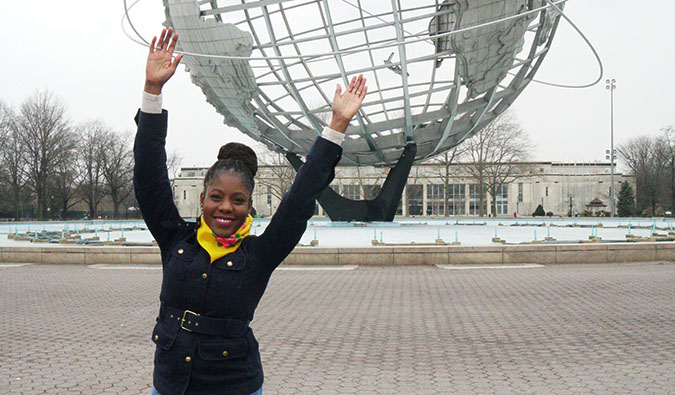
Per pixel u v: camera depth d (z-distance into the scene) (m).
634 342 8.14
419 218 71.25
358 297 12.31
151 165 3.05
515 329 9.09
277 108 28.75
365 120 29.89
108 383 6.36
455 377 6.55
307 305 11.41
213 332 2.88
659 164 92.12
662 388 6.07
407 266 17.78
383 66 23.47
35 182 76.12
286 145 32.38
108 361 7.30
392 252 17.89
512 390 6.06
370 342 8.30
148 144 3.03
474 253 18.02
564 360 7.24
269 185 84.12
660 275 15.27
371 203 32.91
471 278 15.09
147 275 16.23
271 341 8.38
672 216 86.06
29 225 53.47
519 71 26.89
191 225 3.22
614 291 12.76
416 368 6.93
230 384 2.88
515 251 18.05
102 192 82.50
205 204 3.01
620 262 18.31
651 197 92.88
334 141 3.02
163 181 3.11
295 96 26.14
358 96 3.07
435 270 16.81
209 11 23.23
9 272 17.06
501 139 69.25
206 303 2.89
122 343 8.28
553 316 10.11
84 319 10.11
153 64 3.02
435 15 21.77
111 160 79.88
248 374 2.94
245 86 26.06
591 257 18.20
